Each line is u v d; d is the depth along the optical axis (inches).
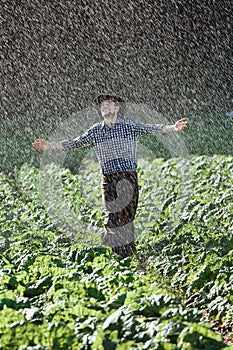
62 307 442.6
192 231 730.2
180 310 405.1
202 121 1927.9
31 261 567.8
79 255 593.0
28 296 504.1
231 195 894.4
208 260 608.7
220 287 534.3
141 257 684.7
